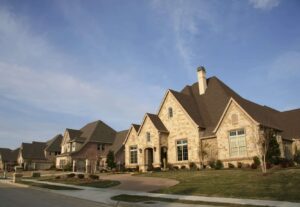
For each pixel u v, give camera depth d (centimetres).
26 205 1595
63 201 1803
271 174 2255
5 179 4109
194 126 3709
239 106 3266
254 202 1541
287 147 3756
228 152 3284
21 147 8612
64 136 6894
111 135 6750
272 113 4422
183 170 3381
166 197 1839
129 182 2762
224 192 1869
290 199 1567
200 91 4334
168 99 4094
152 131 4000
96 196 2009
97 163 5734
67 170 5759
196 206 1527
